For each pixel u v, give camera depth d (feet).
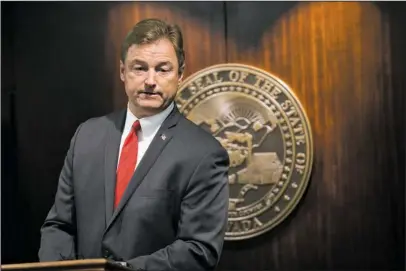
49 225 23.06
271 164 32.42
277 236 32.53
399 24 32.73
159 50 22.57
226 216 22.54
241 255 32.58
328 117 32.71
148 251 21.81
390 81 32.65
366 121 32.60
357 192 32.48
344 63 32.78
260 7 33.09
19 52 33.37
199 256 21.58
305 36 32.94
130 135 22.90
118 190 22.36
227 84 32.63
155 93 22.57
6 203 33.01
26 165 33.17
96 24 33.40
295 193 32.35
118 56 33.30
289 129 32.40
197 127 23.30
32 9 33.42
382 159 32.50
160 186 22.03
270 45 32.94
